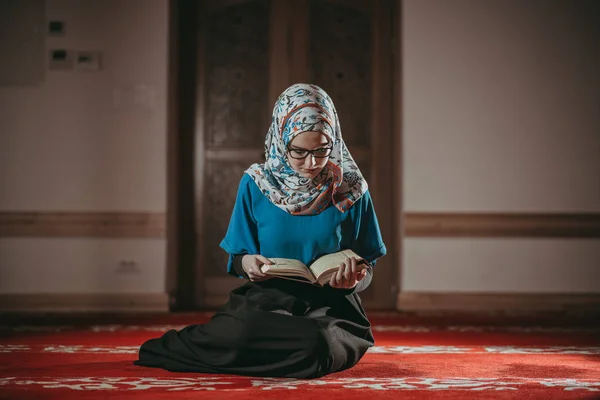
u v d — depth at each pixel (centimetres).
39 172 672
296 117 267
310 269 266
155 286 669
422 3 698
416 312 667
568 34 697
